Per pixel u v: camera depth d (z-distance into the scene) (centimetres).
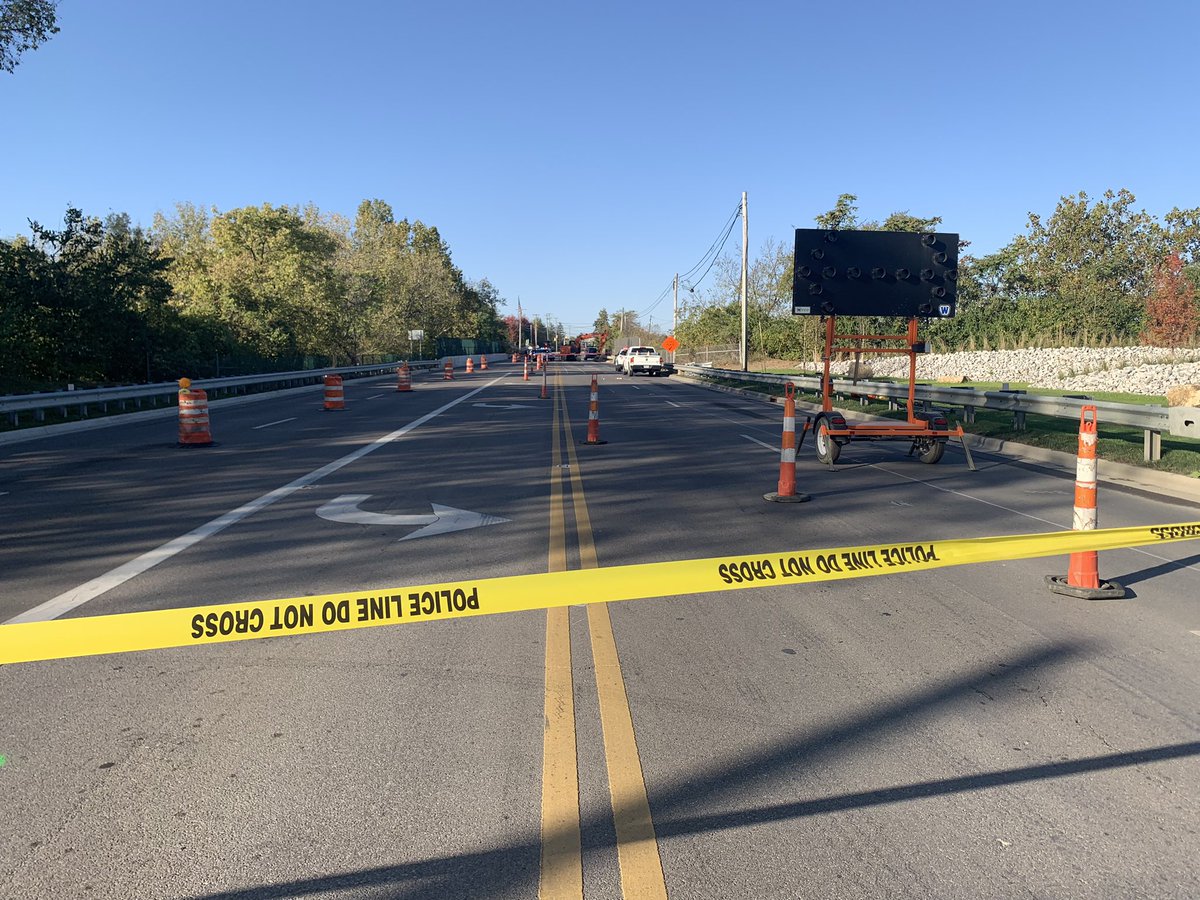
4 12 2120
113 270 2886
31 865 294
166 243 5375
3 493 1041
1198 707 426
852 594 623
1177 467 1155
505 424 1998
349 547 748
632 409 2522
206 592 603
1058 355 3453
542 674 463
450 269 10588
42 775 354
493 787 345
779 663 482
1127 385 2723
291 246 4872
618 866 294
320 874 289
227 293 4269
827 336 1312
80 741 383
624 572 455
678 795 340
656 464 1316
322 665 475
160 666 473
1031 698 435
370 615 417
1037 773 360
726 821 322
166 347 3219
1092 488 604
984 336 4291
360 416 2247
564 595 434
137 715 410
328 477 1168
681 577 455
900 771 360
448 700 428
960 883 286
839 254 1259
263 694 435
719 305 7356
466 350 9756
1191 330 3553
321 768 359
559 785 346
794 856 300
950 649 506
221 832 313
